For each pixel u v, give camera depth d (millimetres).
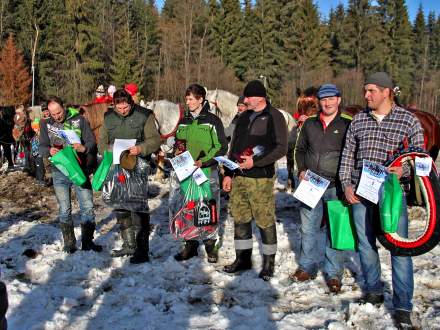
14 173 12391
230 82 48406
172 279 5203
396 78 58906
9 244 6359
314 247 5160
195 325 4109
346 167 4297
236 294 4809
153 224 7602
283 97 47438
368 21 58500
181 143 5617
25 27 43969
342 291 4836
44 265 5465
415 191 3902
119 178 5504
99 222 7801
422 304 4508
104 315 4301
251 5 55188
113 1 55375
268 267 5156
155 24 55469
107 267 5539
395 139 3982
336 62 58406
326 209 4875
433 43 73750
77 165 5625
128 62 45125
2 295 2295
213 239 5645
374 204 4078
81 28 42625
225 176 5371
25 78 39000
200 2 55000
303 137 5062
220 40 53062
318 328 4074
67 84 41938
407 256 3896
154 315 4273
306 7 52969
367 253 4305
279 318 4254
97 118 10148
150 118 5582
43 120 5902
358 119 4219
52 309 4375
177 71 48156
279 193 10125
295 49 52750
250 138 5066
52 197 9859
